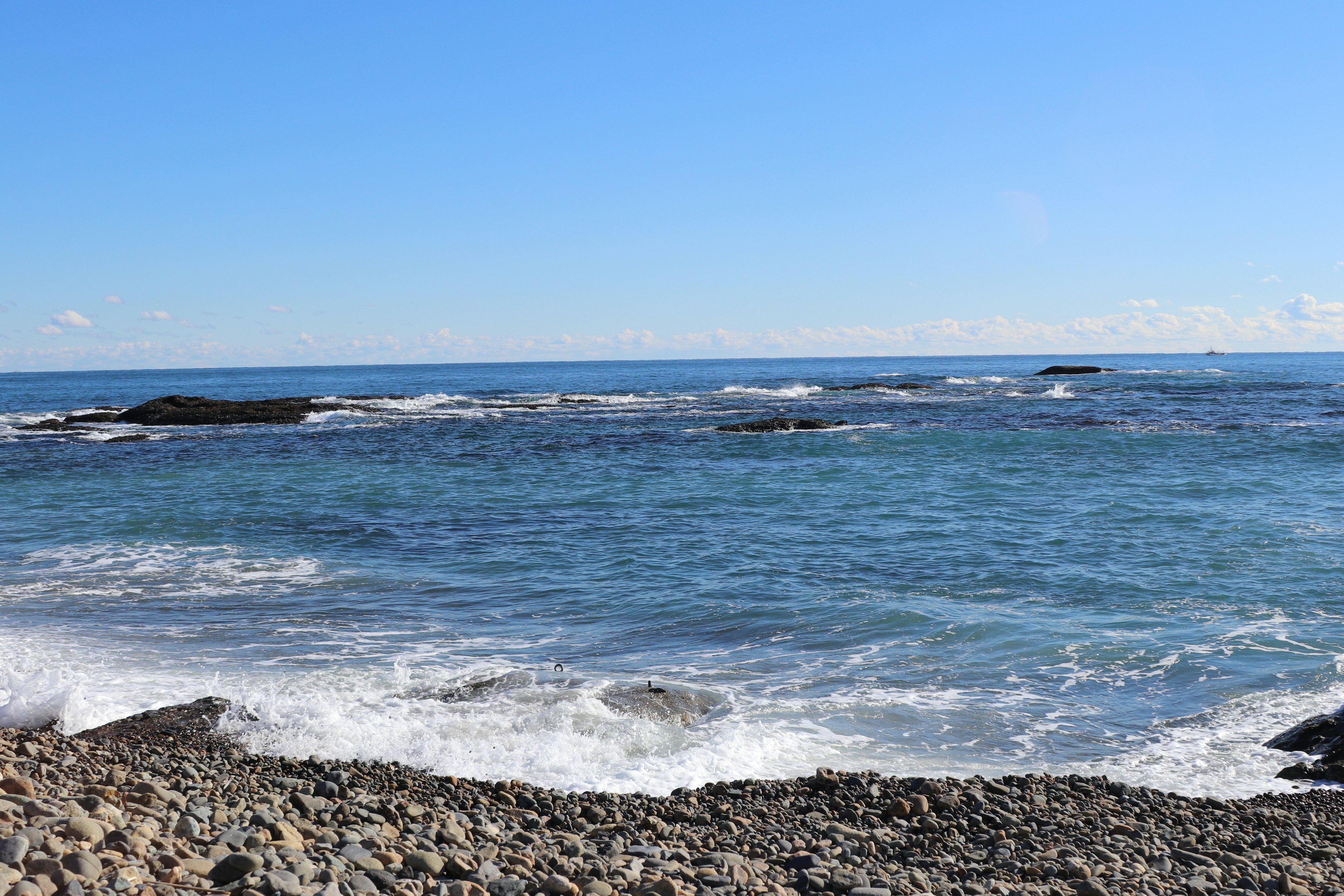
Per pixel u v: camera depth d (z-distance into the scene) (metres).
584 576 17.56
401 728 9.88
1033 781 8.64
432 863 5.11
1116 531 20.81
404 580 17.31
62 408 78.94
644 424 50.97
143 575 17.59
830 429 45.84
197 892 4.22
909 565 18.09
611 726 10.03
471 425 51.31
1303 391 75.88
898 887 5.82
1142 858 6.91
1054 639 13.37
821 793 8.34
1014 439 40.81
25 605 15.34
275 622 14.50
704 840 6.79
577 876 5.31
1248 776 9.13
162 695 10.97
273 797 6.47
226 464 35.03
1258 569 16.94
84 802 5.17
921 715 10.72
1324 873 6.83
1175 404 61.12
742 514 24.00
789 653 13.07
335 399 69.12
